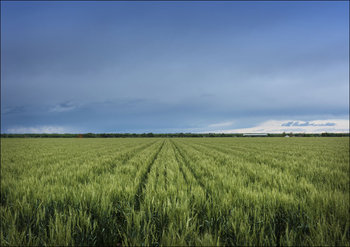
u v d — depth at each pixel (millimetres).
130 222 2496
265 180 4691
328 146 21750
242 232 2193
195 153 13742
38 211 2770
